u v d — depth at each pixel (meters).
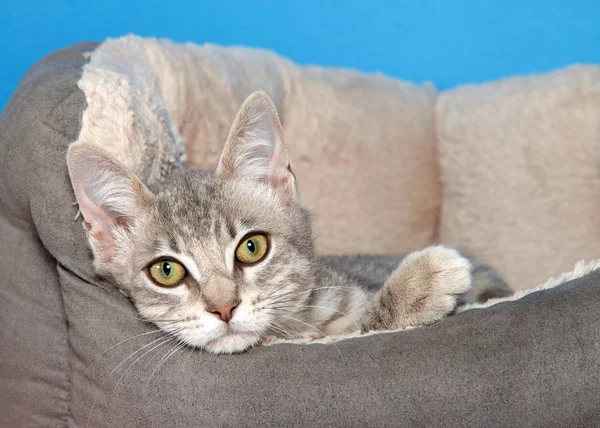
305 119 0.57
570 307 0.35
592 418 0.34
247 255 0.38
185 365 0.37
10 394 0.42
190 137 0.50
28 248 0.42
